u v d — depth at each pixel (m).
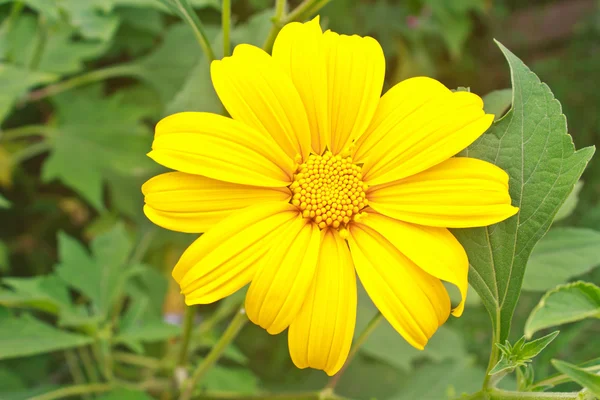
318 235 0.44
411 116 0.44
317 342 0.43
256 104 0.43
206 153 0.42
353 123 0.44
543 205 0.43
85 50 0.64
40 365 0.65
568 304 0.40
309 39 0.44
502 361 0.42
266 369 0.74
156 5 0.60
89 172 0.65
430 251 0.43
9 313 0.51
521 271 0.43
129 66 0.67
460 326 0.77
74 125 0.66
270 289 0.42
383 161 0.44
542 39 1.27
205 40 0.47
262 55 0.43
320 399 0.51
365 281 0.43
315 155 0.44
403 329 0.42
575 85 1.11
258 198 0.44
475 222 0.43
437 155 0.43
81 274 0.55
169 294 0.68
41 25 0.59
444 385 0.61
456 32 0.90
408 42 0.94
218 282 0.42
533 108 0.43
